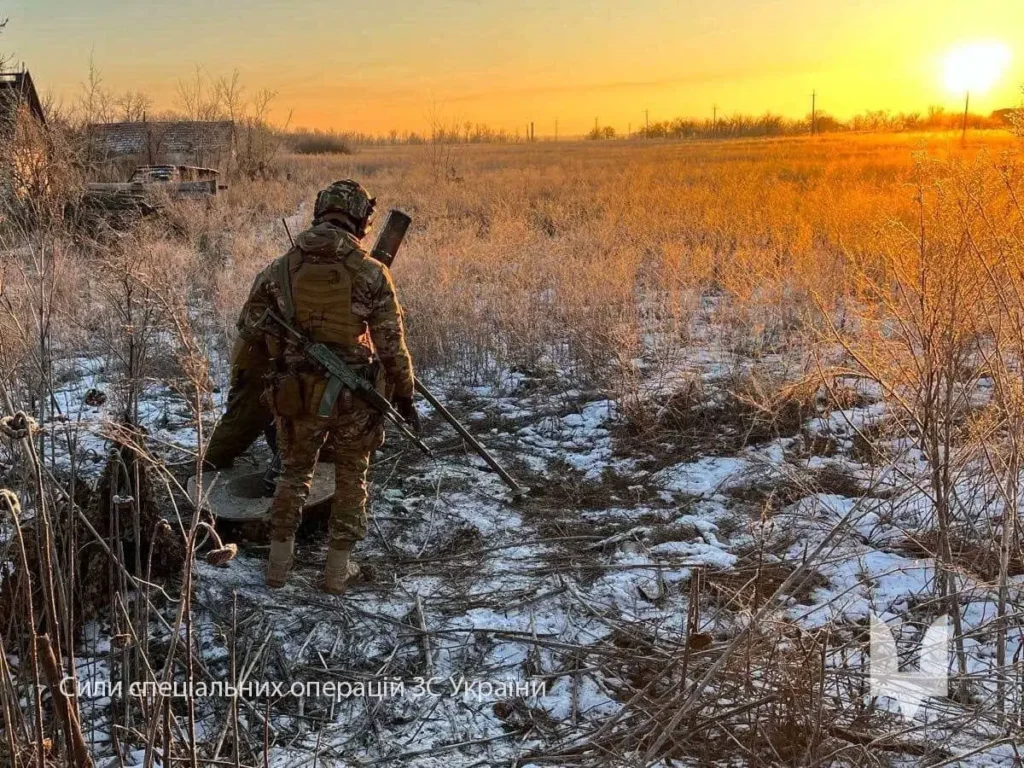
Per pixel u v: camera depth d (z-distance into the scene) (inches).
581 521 173.2
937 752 101.2
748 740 104.2
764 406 200.1
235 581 145.7
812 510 168.2
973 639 127.0
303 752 109.7
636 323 277.3
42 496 84.4
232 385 163.6
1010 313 129.0
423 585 149.0
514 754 109.3
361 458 144.1
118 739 104.0
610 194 663.8
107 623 128.7
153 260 245.6
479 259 348.8
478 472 196.7
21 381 171.0
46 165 199.9
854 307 226.7
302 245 139.5
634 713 111.5
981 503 161.3
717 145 2074.3
